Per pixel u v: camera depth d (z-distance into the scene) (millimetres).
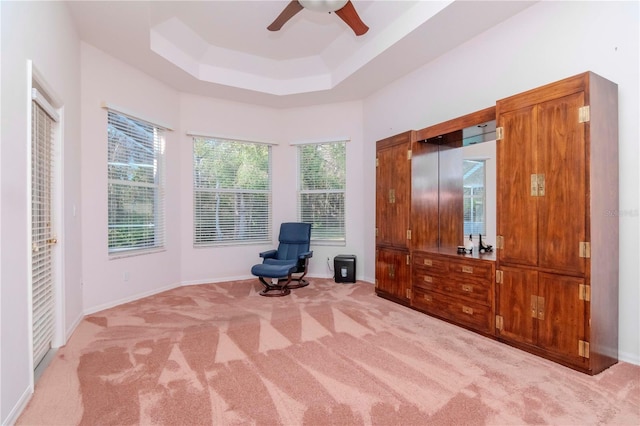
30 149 1900
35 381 1992
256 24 3760
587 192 2068
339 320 3121
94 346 2525
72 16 2920
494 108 2742
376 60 3803
